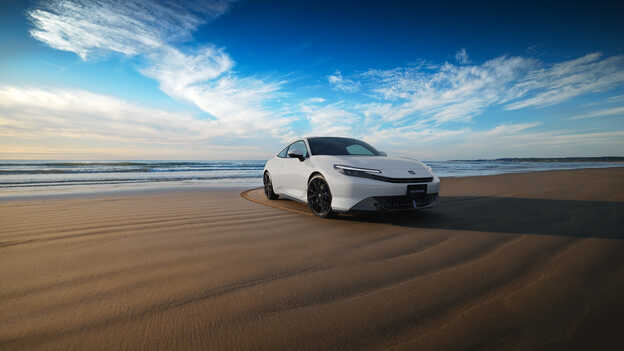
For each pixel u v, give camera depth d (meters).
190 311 1.21
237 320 1.14
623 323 1.08
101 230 2.65
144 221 3.06
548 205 3.91
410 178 2.96
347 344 0.99
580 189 5.71
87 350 0.95
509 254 1.90
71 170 14.32
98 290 1.40
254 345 0.99
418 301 1.28
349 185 2.96
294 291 1.40
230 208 3.91
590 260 1.75
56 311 1.20
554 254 1.88
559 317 1.13
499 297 1.31
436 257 1.87
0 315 1.16
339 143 4.09
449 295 1.34
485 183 7.41
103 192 5.94
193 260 1.84
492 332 1.04
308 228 2.76
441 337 1.02
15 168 15.20
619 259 1.76
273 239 2.36
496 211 3.52
